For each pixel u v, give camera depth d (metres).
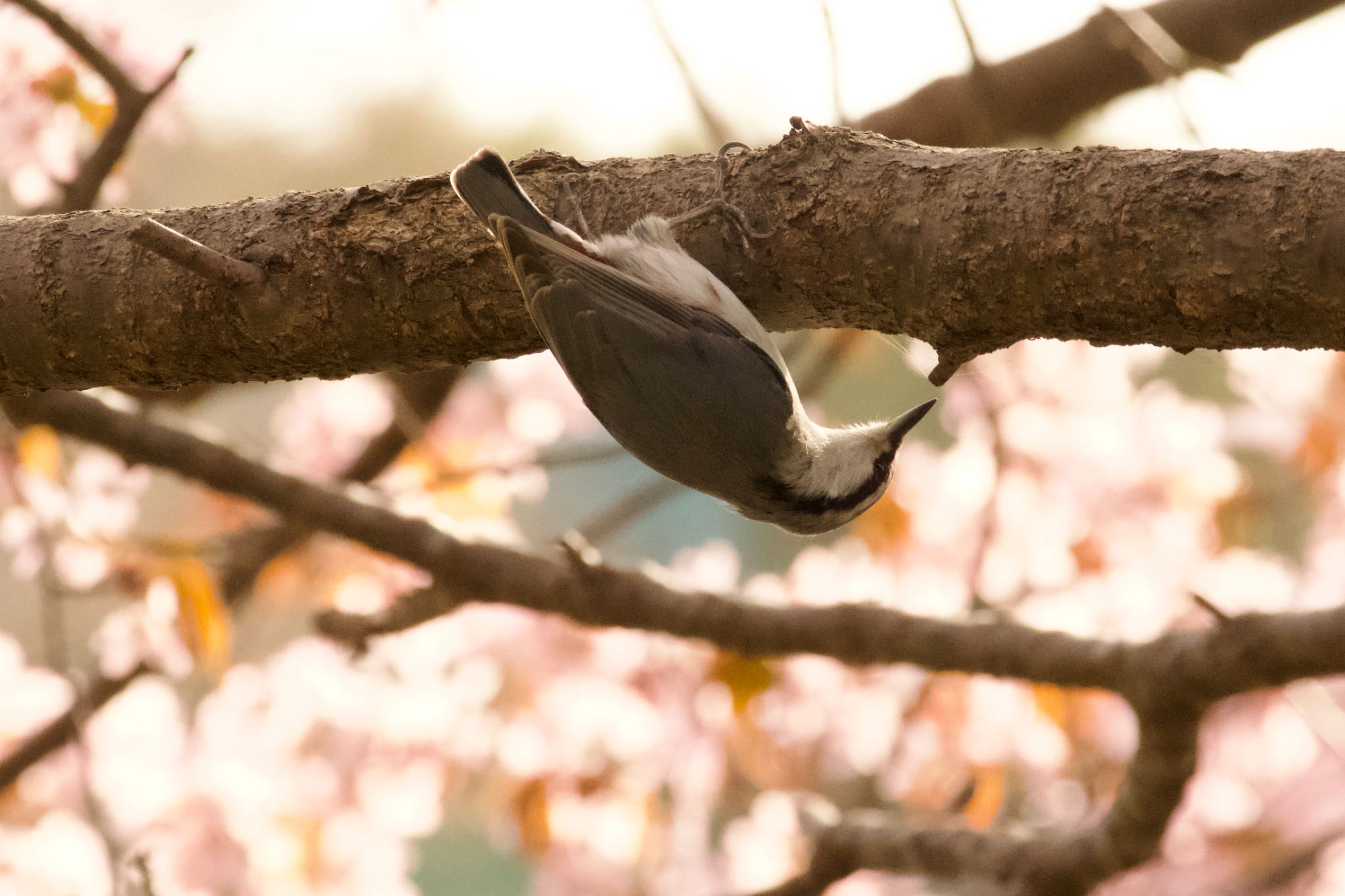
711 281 5.93
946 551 12.22
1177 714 7.61
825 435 7.63
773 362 6.56
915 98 10.23
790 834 11.88
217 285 6.25
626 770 11.70
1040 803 12.52
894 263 5.57
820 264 5.78
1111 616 11.75
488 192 5.94
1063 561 11.90
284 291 6.21
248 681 11.66
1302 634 7.11
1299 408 11.95
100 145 8.65
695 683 11.57
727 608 8.67
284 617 12.95
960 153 5.60
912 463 12.49
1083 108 10.18
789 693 11.63
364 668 11.64
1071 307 5.28
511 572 8.84
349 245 6.14
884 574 12.28
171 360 6.50
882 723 11.77
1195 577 11.79
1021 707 11.41
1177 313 5.09
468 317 6.18
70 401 9.10
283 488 9.10
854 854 9.62
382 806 11.70
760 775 12.01
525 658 11.73
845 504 7.52
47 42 9.96
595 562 8.79
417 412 11.71
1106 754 11.44
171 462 9.16
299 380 6.77
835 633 8.45
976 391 12.10
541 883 12.03
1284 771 11.82
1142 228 5.05
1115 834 8.49
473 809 12.63
